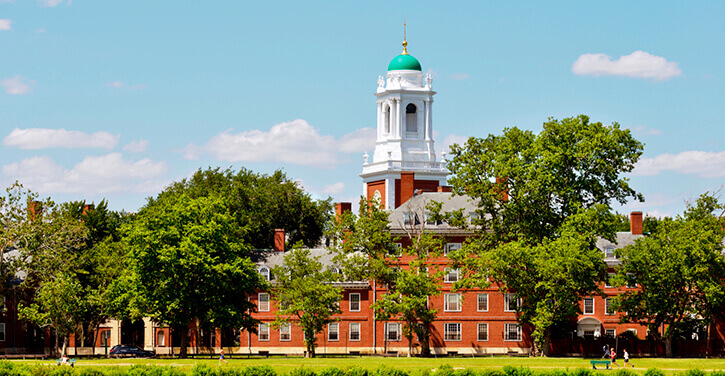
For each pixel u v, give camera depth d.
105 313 119.19
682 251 109.19
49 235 120.31
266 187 156.12
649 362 98.19
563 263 100.69
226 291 111.88
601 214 105.62
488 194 111.38
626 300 113.12
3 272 121.94
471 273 116.69
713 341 120.94
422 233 116.38
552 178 107.75
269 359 105.50
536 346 112.69
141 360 104.50
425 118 171.25
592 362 90.81
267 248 150.25
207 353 126.00
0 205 118.81
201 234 108.25
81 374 84.38
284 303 129.38
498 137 114.75
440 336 126.81
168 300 107.81
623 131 110.69
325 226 158.75
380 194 167.62
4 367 86.19
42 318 116.31
